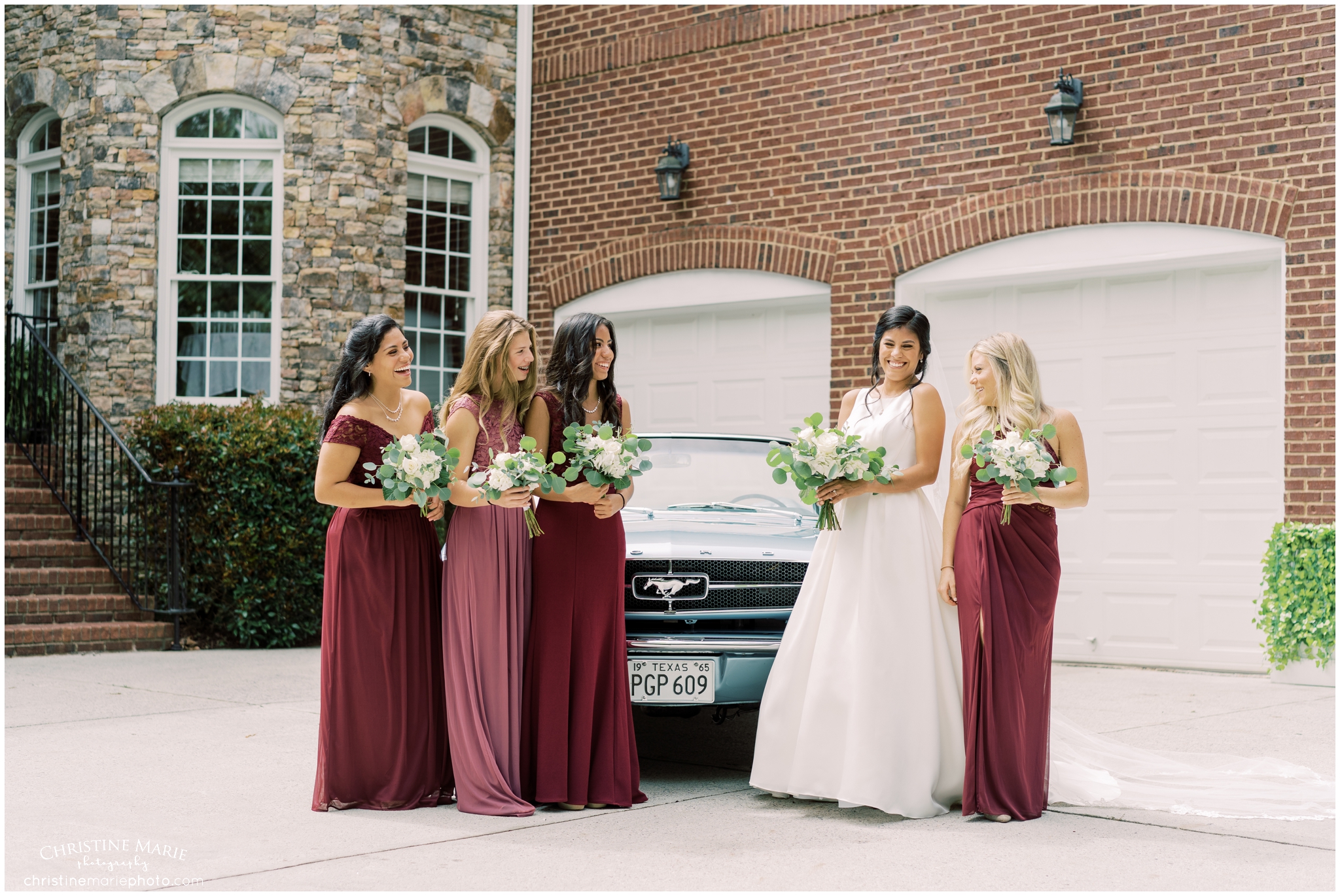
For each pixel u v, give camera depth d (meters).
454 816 4.80
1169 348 9.42
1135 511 9.55
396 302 12.11
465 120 12.70
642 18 12.17
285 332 11.71
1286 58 8.78
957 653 5.08
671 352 12.09
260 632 10.41
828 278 10.88
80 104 11.80
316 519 10.55
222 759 5.85
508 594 4.98
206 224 11.87
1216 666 9.14
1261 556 8.98
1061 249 9.75
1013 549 4.93
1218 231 9.05
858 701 4.85
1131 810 4.93
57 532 10.96
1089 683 8.55
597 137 12.47
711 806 5.01
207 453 10.26
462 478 4.96
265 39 11.76
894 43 10.61
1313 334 8.62
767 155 11.32
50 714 7.02
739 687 5.22
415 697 5.01
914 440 5.17
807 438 4.96
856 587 5.02
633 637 5.27
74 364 11.71
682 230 11.82
